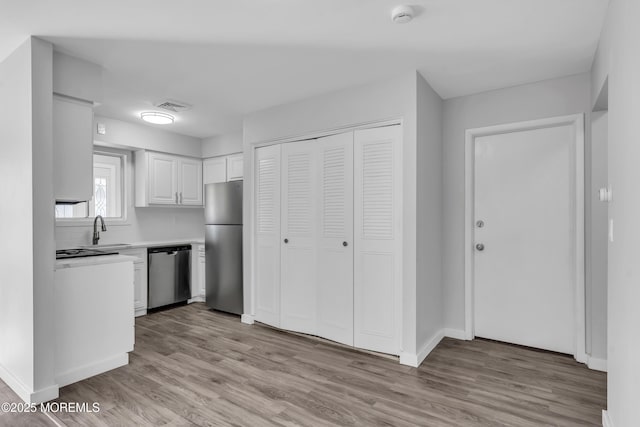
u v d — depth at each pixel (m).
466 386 2.40
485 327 3.32
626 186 1.55
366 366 2.74
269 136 3.69
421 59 2.57
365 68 2.72
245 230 3.90
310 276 3.43
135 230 4.69
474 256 3.36
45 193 2.23
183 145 4.93
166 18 2.03
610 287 1.87
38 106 2.21
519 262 3.15
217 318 4.12
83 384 2.44
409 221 2.77
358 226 3.07
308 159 3.44
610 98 1.87
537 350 3.04
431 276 3.10
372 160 3.00
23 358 2.27
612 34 1.81
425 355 2.89
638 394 1.38
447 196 3.41
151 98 3.39
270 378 2.54
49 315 2.25
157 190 4.62
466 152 3.30
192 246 4.91
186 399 2.24
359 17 2.03
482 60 2.58
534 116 2.99
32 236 2.18
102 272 2.63
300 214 3.49
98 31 2.16
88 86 2.58
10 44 2.29
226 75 2.85
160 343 3.27
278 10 1.96
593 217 2.66
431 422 1.98
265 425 1.96
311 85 3.06
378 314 2.97
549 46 2.37
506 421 1.99
